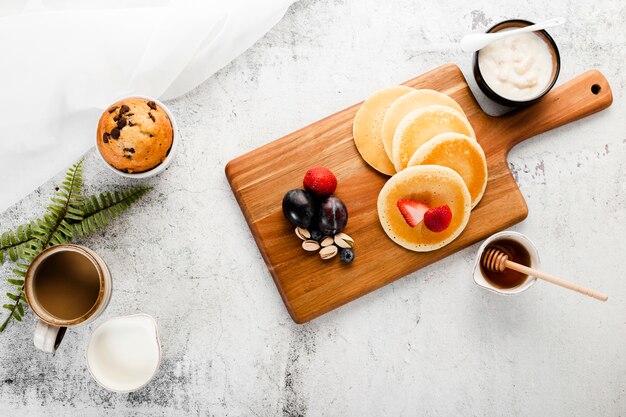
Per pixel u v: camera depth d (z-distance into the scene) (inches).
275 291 37.4
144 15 36.1
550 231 38.1
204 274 37.4
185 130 37.5
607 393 38.2
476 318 37.9
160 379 37.2
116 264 37.2
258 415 37.5
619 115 38.3
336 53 37.9
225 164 37.6
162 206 37.4
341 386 37.6
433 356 37.8
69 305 34.4
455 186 35.5
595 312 38.2
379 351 37.7
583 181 38.2
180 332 37.3
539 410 38.1
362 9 38.0
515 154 38.0
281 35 37.8
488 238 35.1
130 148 33.7
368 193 36.5
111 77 36.8
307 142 36.5
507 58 36.0
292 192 34.8
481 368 37.9
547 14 38.2
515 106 36.1
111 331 35.6
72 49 36.0
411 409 37.8
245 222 37.5
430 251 36.4
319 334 37.5
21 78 36.0
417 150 35.4
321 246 35.8
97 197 37.1
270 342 37.5
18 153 36.8
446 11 38.1
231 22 36.4
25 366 37.0
